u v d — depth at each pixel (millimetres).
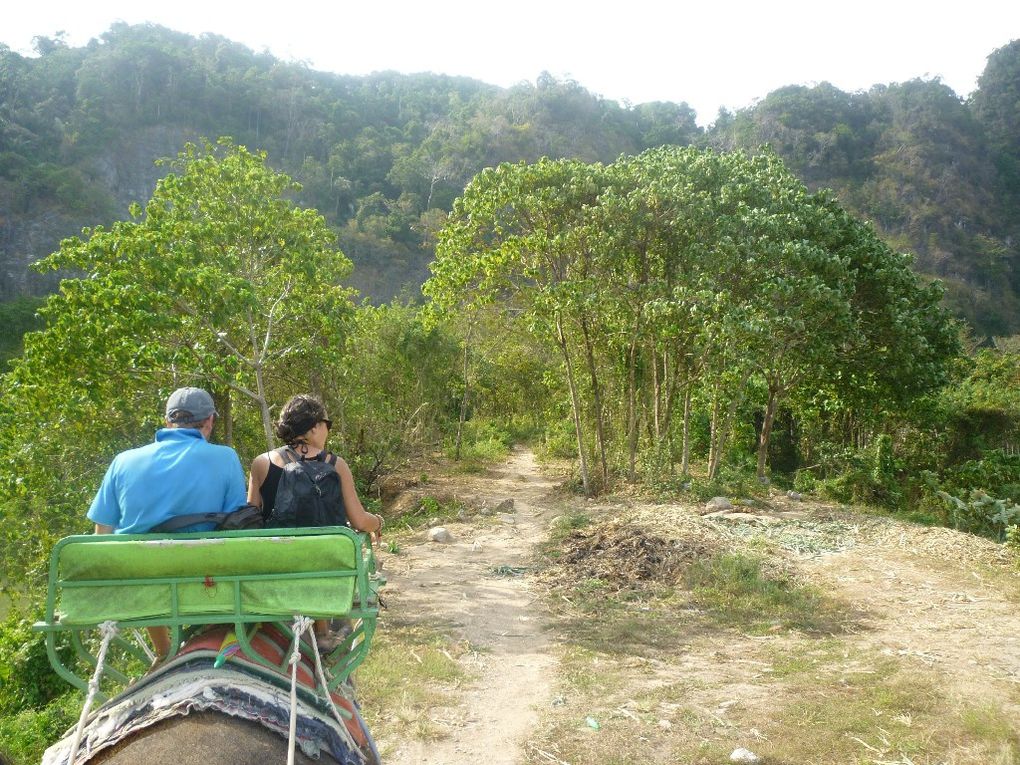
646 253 19484
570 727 7086
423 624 10344
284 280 14906
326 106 101562
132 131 81688
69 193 66500
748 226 17875
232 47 105562
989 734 6691
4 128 71375
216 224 14047
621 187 19078
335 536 3322
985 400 27297
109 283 11883
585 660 8906
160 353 12078
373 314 22891
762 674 8391
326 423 4336
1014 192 97000
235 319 14234
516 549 14875
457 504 19672
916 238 84062
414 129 106375
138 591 3295
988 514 19047
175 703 2949
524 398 39062
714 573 12180
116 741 2863
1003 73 109688
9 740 8125
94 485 12172
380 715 7352
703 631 10023
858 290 20500
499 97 114125
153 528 3549
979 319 74438
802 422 27797
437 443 30406
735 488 19438
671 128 114125
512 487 22938
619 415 23000
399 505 20641
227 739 2801
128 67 85750
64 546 3254
